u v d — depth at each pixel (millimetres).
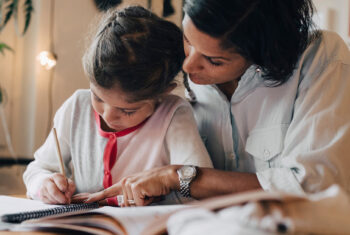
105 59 787
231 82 980
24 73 2293
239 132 956
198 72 773
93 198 817
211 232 354
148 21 860
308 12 812
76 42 2324
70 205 759
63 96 2312
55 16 2281
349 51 868
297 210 367
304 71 860
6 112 2254
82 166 989
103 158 961
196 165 868
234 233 344
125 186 793
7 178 2213
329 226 356
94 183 972
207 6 659
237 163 976
